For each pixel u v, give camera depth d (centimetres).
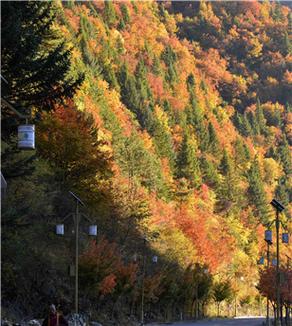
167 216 13475
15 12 4556
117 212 9688
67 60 4916
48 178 7156
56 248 7112
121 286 8294
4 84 4556
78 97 15025
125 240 10012
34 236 6431
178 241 12888
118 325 8275
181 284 12144
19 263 6034
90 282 7219
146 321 10081
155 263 10869
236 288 16412
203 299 14325
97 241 8244
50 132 7525
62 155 7625
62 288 6869
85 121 7912
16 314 5869
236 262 17600
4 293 5866
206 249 14700
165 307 11456
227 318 14450
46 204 6519
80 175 7819
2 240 5250
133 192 11550
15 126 4778
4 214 4938
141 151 16588
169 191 17775
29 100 4825
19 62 4541
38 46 4791
